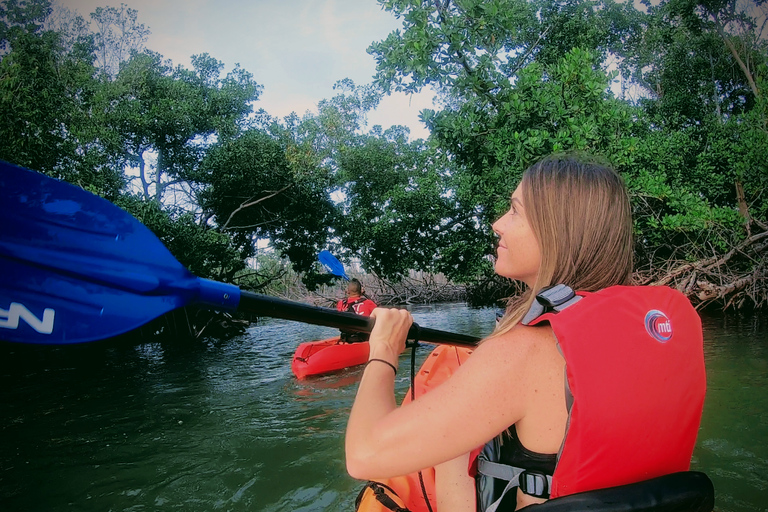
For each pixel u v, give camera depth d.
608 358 0.81
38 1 14.31
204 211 15.37
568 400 0.81
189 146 15.54
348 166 18.56
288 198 15.64
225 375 8.36
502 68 13.68
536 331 0.86
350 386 6.90
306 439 4.82
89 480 4.14
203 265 13.09
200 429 5.35
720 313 12.72
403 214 16.50
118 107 13.69
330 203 16.77
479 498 0.94
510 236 1.08
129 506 3.67
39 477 4.22
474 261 16.47
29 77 11.70
